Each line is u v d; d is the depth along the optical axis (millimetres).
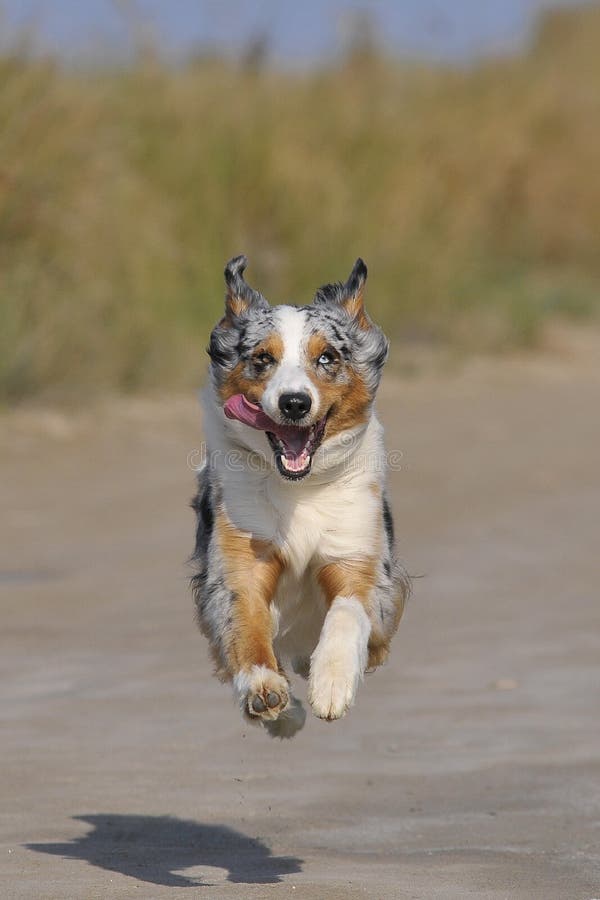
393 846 7750
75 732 9656
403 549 14211
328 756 9336
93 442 18766
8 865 7285
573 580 13125
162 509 15688
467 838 7867
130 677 10766
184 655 11258
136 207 22812
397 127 28391
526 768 9000
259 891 6738
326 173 26422
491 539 14594
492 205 33062
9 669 10914
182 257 23562
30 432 19000
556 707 10086
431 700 10328
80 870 7207
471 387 23625
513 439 19578
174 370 21750
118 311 21797
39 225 21172
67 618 12133
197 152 24844
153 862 7398
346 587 7922
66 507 15766
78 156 21609
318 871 7230
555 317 30375
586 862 7367
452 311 27297
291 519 7875
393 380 23891
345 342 8062
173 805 8453
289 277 25266
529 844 7734
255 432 7828
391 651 11406
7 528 14938
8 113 20828
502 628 11867
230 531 7859
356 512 7926
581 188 35938
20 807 8344
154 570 13477
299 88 28016
